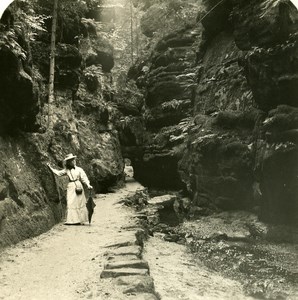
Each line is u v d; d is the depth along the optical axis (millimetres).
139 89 28062
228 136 15492
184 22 23391
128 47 34125
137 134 24125
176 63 22609
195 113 19781
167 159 21641
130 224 10203
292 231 11805
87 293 5066
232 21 15930
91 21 23141
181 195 20734
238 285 7117
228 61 17688
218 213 15617
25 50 9828
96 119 20922
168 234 12234
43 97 14766
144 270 5777
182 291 6176
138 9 35875
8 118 9406
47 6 16297
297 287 7250
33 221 9125
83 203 10688
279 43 12664
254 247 10945
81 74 19953
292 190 12062
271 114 12641
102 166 18938
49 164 11109
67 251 7523
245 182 14805
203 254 9711
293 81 12133
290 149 11867
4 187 8320
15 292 5316
